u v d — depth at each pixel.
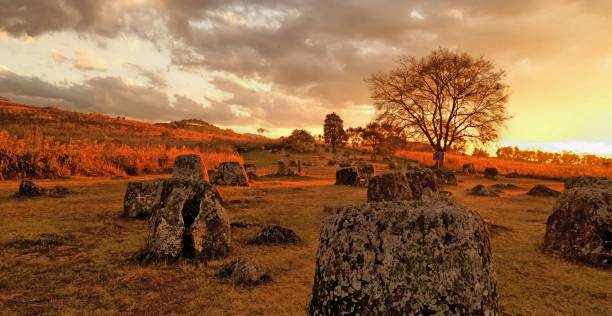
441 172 29.16
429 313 3.54
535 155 134.12
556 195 21.08
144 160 29.47
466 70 43.25
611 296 6.61
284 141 84.00
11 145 23.47
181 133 101.06
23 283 6.52
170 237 7.95
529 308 6.05
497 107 42.69
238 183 23.42
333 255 3.94
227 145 70.75
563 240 9.03
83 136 61.00
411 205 4.04
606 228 8.44
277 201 16.34
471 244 3.80
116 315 5.47
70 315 5.41
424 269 3.63
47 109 105.00
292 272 7.46
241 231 10.72
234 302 5.95
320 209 14.42
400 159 65.69
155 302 5.93
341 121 92.94
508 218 13.89
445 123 45.66
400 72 45.72
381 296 3.62
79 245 8.87
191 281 6.79
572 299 6.44
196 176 18.33
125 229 10.59
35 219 11.21
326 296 3.89
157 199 8.55
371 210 3.98
